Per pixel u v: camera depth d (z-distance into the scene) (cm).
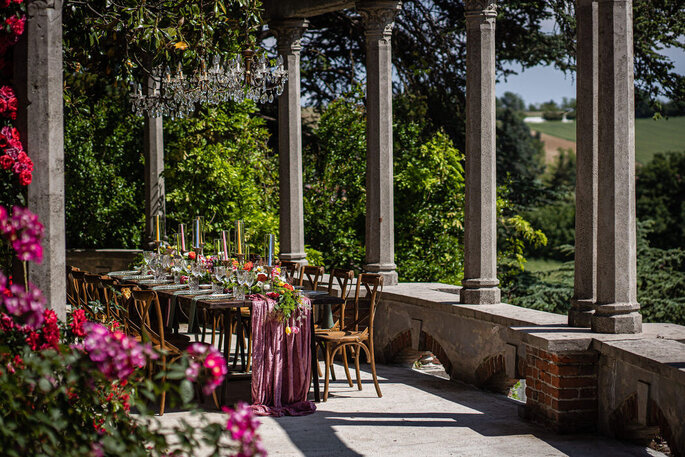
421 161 1406
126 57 802
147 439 312
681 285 1808
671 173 3173
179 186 1268
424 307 867
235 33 826
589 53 653
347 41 1797
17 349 351
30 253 330
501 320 720
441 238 1422
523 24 1819
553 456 550
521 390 1123
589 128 650
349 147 1440
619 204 606
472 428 628
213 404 704
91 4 742
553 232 3400
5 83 458
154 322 834
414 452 560
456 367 816
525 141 4562
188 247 1196
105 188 1441
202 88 846
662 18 1700
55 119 445
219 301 696
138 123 1443
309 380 698
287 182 1116
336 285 985
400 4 961
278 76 854
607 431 599
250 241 1285
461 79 1742
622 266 610
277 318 681
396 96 1756
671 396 516
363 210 1437
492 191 797
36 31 438
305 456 551
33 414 303
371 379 841
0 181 436
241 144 1349
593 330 625
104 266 1392
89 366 312
